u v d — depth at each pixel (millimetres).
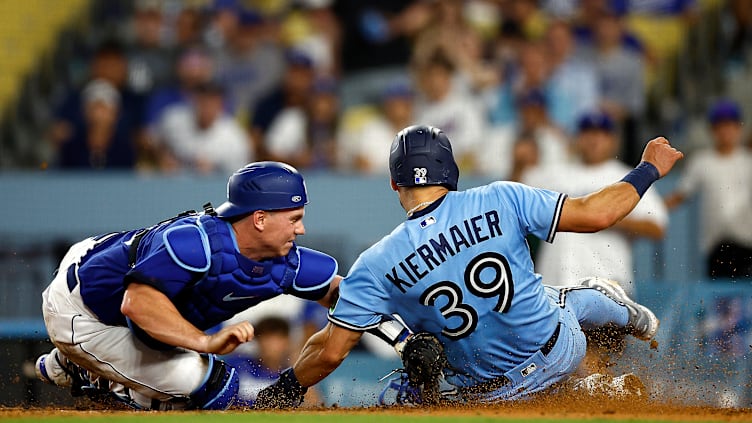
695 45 48969
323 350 19031
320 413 17062
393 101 42938
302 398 20000
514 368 19250
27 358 29547
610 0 46281
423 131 18797
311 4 49469
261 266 18625
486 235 18281
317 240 35500
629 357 23078
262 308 29906
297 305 30484
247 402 21891
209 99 42781
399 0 49188
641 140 44312
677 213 35969
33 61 53219
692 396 25250
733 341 29375
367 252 18656
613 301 21344
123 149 42469
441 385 19875
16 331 29516
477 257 18281
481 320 18594
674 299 30641
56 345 19969
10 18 54531
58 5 55250
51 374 21656
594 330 21609
